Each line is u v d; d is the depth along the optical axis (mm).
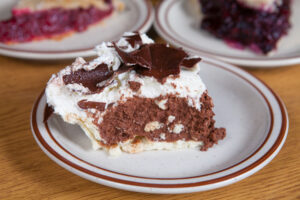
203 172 391
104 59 411
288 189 389
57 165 409
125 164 398
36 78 508
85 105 406
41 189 387
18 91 489
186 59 423
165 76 407
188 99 412
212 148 416
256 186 392
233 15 567
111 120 412
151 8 612
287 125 418
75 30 584
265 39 558
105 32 583
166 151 416
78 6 581
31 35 568
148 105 414
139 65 414
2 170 403
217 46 569
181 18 610
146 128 419
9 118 456
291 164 410
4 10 604
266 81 512
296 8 602
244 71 485
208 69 492
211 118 420
